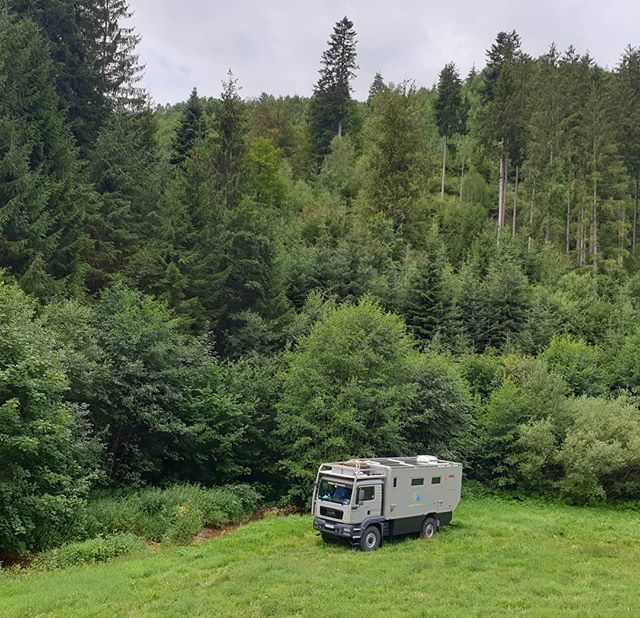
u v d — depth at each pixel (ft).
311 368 97.09
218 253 139.95
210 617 43.04
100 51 188.24
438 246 212.43
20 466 62.59
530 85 273.54
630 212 271.69
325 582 53.06
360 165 284.00
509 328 170.71
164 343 93.76
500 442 116.67
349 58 339.57
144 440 92.89
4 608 43.88
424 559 62.64
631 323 177.17
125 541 67.72
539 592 51.57
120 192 143.84
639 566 62.85
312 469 94.12
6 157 111.75
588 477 105.91
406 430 106.93
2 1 144.77
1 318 67.46
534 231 246.27
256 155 233.76
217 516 81.97
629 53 301.43
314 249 176.04
